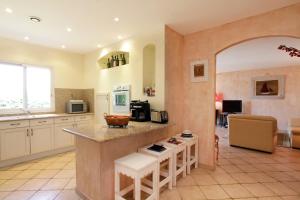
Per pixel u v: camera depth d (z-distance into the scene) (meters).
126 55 3.79
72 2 2.18
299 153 3.93
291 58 5.05
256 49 4.13
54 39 3.56
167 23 2.79
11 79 3.67
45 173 2.85
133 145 2.35
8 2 2.18
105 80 4.02
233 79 7.41
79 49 4.29
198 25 2.88
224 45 2.82
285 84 6.23
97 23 2.79
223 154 3.87
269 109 6.54
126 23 2.80
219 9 2.36
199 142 3.14
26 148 3.33
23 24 2.84
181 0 2.14
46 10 2.39
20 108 3.79
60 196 2.23
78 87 4.68
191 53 3.21
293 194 2.30
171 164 2.36
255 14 2.50
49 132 3.67
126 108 3.43
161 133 2.83
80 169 2.23
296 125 4.75
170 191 2.34
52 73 4.22
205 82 3.05
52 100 4.23
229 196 2.24
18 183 2.54
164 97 2.84
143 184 2.34
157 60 2.91
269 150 3.89
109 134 1.97
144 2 2.18
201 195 2.26
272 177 2.77
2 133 3.05
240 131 4.28
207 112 3.04
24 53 3.76
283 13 2.30
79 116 4.16
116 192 1.97
